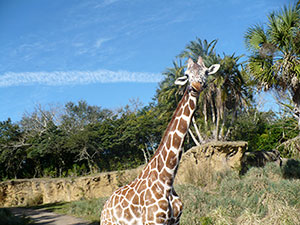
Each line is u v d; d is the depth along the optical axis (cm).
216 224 962
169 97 2708
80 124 3747
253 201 1078
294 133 1862
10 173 3522
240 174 1619
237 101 2098
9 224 1246
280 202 995
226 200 1123
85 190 2380
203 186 1531
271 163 1564
